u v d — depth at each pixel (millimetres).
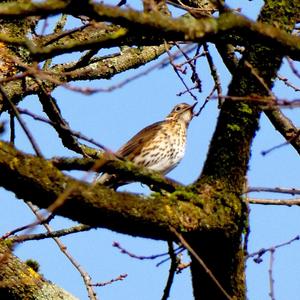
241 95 10172
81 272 13898
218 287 9984
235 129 10078
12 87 13867
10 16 8070
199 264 10102
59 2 8086
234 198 9914
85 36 14680
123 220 9195
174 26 8312
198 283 10250
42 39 14336
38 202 8945
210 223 9664
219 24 8430
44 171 8836
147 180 9758
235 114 10148
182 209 9562
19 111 9547
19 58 13969
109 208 9078
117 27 14734
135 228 9328
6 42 8625
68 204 8938
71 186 8727
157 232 9453
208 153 10164
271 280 10461
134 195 9375
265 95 10180
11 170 8695
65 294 13562
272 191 9883
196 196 9773
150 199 9477
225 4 8852
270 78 10242
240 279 10117
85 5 8086
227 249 9930
